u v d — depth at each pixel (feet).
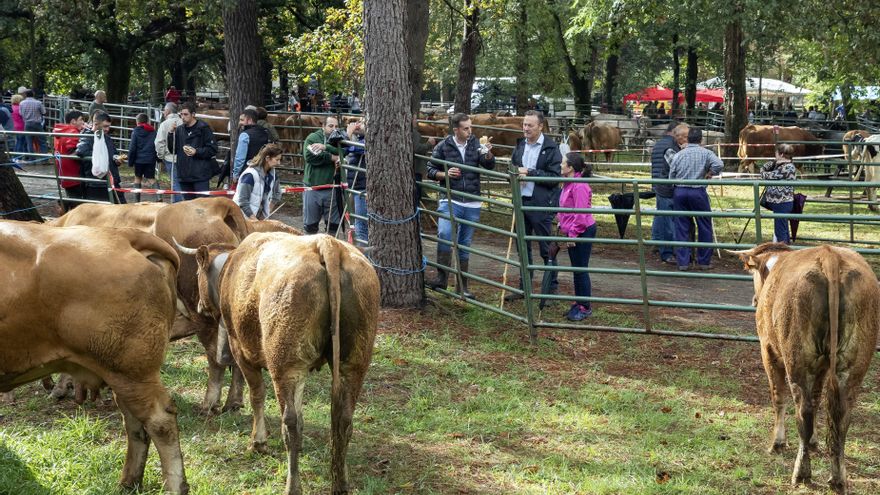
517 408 23.63
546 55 114.21
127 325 16.01
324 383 25.13
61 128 52.65
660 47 115.75
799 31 56.34
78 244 15.93
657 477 19.56
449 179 32.99
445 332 30.37
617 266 43.98
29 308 15.60
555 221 51.88
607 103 129.29
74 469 18.13
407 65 32.07
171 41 119.44
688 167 41.24
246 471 18.94
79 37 97.09
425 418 22.61
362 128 38.70
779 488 19.17
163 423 16.66
